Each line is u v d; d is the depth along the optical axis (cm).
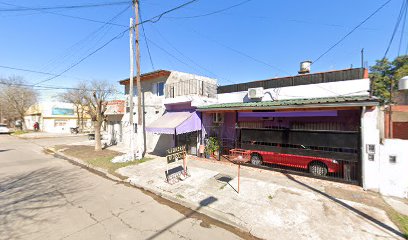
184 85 1457
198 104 1334
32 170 1198
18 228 553
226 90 1484
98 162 1305
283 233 521
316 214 602
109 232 534
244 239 513
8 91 4088
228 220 589
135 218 614
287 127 1086
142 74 1650
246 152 1109
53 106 4012
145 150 1706
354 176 826
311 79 1109
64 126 4150
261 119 1173
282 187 803
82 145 2127
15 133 3706
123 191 849
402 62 2208
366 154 762
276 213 614
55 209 671
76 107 4159
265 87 1282
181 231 546
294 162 966
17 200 748
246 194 752
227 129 1383
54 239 503
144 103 1764
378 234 505
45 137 3111
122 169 1137
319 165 897
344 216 588
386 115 950
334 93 1012
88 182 970
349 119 915
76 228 554
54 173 1134
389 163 721
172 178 948
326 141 858
